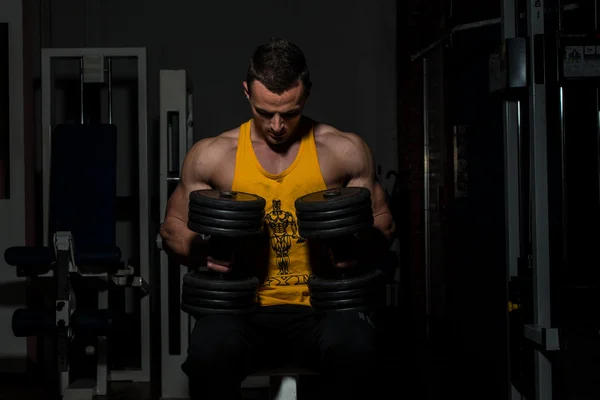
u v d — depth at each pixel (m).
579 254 2.07
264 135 1.73
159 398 3.09
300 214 1.62
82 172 3.06
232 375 1.67
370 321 1.69
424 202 3.59
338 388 1.70
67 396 3.01
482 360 2.93
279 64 1.59
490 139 2.89
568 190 2.10
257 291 1.79
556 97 2.12
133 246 3.95
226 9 4.02
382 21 4.10
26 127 3.65
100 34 3.97
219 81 4.01
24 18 3.65
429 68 3.54
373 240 1.84
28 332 2.80
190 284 1.70
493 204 2.88
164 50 4.00
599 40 1.70
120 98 3.97
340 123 4.09
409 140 3.75
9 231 3.54
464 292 3.07
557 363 1.81
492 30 2.91
